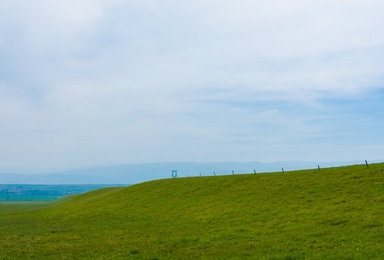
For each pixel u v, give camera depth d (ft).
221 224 132.16
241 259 78.64
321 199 147.95
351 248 79.92
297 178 198.29
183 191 228.02
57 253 94.38
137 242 108.58
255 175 237.25
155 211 185.57
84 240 117.19
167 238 113.50
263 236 104.17
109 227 150.92
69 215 213.46
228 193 197.88
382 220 103.65
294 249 85.05
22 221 194.90
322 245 85.87
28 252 95.91
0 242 115.85
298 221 119.96
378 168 178.70
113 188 380.99
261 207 153.48
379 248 77.00
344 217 114.62
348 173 182.60
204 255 85.40
